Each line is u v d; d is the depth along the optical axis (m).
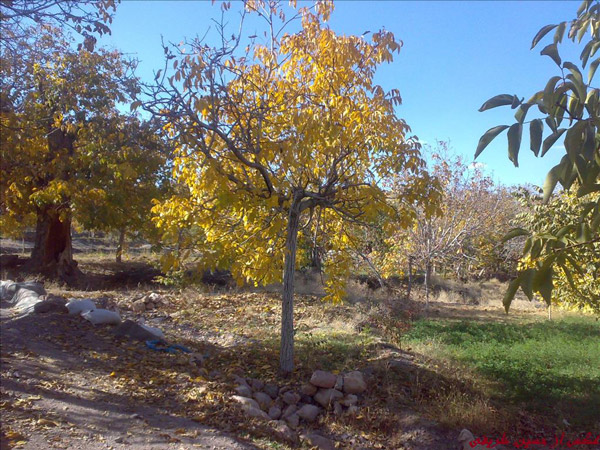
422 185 7.40
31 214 20.44
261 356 8.38
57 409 5.36
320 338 9.55
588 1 3.69
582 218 2.64
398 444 5.96
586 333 11.89
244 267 7.52
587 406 6.86
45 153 15.79
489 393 7.19
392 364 7.91
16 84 12.07
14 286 11.44
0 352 6.93
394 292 14.97
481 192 15.11
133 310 11.73
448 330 11.81
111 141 16.14
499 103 2.61
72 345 7.77
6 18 6.97
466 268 21.81
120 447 4.72
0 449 4.20
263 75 7.99
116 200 17.31
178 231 6.82
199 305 12.59
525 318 15.15
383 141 7.36
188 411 5.98
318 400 6.83
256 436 5.67
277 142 6.66
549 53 2.63
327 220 8.98
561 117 2.70
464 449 5.70
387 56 7.80
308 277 17.72
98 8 6.89
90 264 25.75
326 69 7.84
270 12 7.89
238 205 6.61
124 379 6.64
